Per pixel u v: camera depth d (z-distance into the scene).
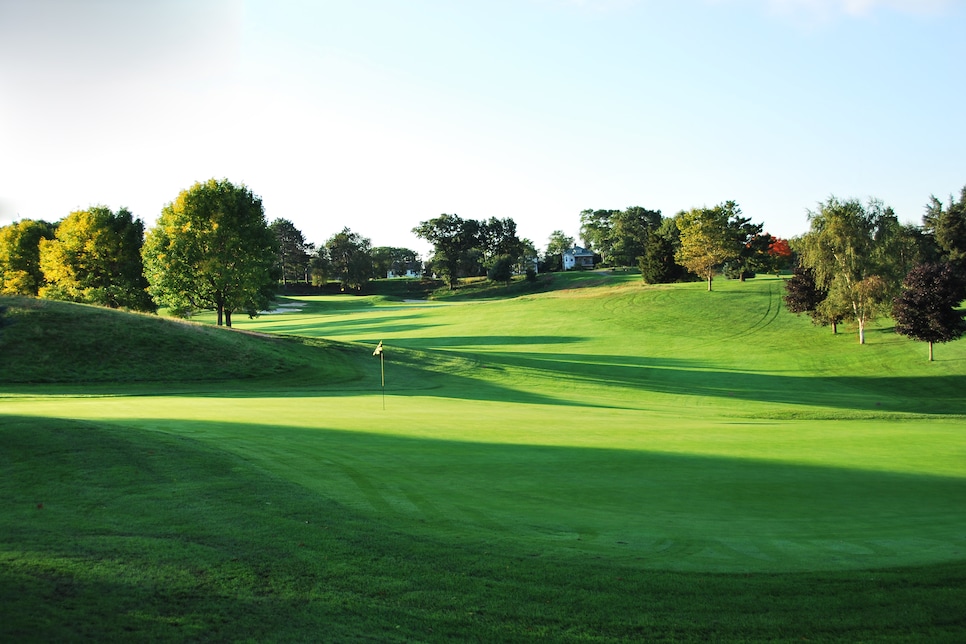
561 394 35.06
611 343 60.88
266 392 30.84
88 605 6.00
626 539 8.73
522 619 6.34
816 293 64.06
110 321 37.72
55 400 24.17
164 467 10.95
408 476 11.80
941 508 10.63
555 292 107.25
